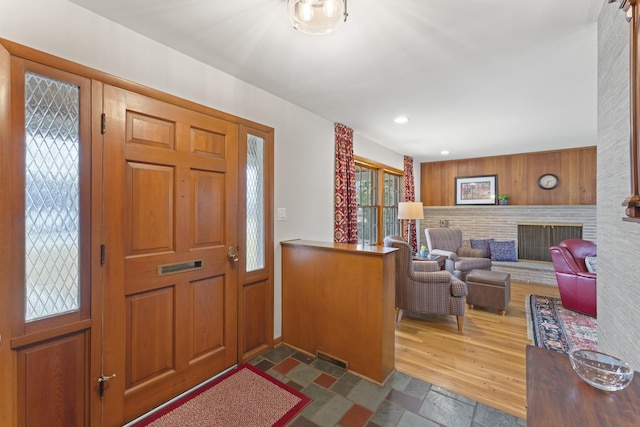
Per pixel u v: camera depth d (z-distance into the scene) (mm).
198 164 1926
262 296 2434
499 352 2438
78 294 1424
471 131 3781
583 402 722
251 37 1711
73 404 1408
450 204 5992
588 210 4648
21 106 1246
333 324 2256
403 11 1472
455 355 2393
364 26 1599
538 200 5133
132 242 1612
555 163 4988
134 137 1617
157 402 1719
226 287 2117
